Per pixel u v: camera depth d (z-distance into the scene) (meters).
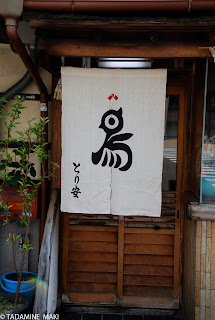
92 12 3.74
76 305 5.46
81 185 4.73
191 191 5.27
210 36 3.95
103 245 5.48
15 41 3.76
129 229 5.43
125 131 4.63
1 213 5.11
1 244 5.57
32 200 4.61
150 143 4.63
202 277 4.65
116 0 3.55
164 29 3.97
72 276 5.51
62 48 4.11
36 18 3.77
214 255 4.63
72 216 5.48
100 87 4.57
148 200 4.71
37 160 5.50
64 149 4.69
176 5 3.54
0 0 3.50
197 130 4.96
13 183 4.88
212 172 4.67
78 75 4.55
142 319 5.21
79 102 4.62
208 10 3.61
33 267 5.59
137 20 3.77
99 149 4.68
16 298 4.61
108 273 5.49
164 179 5.41
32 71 4.57
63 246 5.48
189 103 5.25
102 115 4.63
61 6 3.61
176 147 5.37
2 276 5.27
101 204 4.74
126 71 4.51
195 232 4.66
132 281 5.46
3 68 5.48
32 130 4.46
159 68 4.73
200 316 4.67
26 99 5.46
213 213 4.49
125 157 4.67
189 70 5.17
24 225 5.16
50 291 4.69
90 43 4.11
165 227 5.43
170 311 5.38
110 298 5.47
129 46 4.10
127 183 4.71
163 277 5.45
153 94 4.55
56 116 5.34
